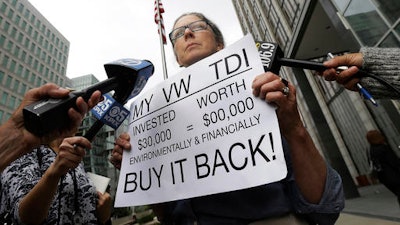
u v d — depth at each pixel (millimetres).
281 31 14375
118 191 1117
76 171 1358
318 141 10734
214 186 861
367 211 5309
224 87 991
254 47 976
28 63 35344
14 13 34500
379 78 882
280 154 775
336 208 798
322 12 8266
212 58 1081
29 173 1112
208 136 955
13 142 689
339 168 9242
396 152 7820
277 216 840
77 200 1252
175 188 954
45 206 937
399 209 4555
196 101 1051
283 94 797
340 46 10219
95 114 1021
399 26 4230
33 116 655
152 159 1082
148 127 1169
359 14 5203
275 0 13695
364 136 9961
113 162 1274
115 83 956
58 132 738
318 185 800
